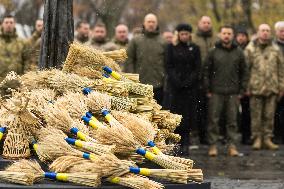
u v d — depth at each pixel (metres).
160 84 25.25
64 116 13.26
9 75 14.72
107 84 14.08
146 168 12.64
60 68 15.69
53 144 12.91
